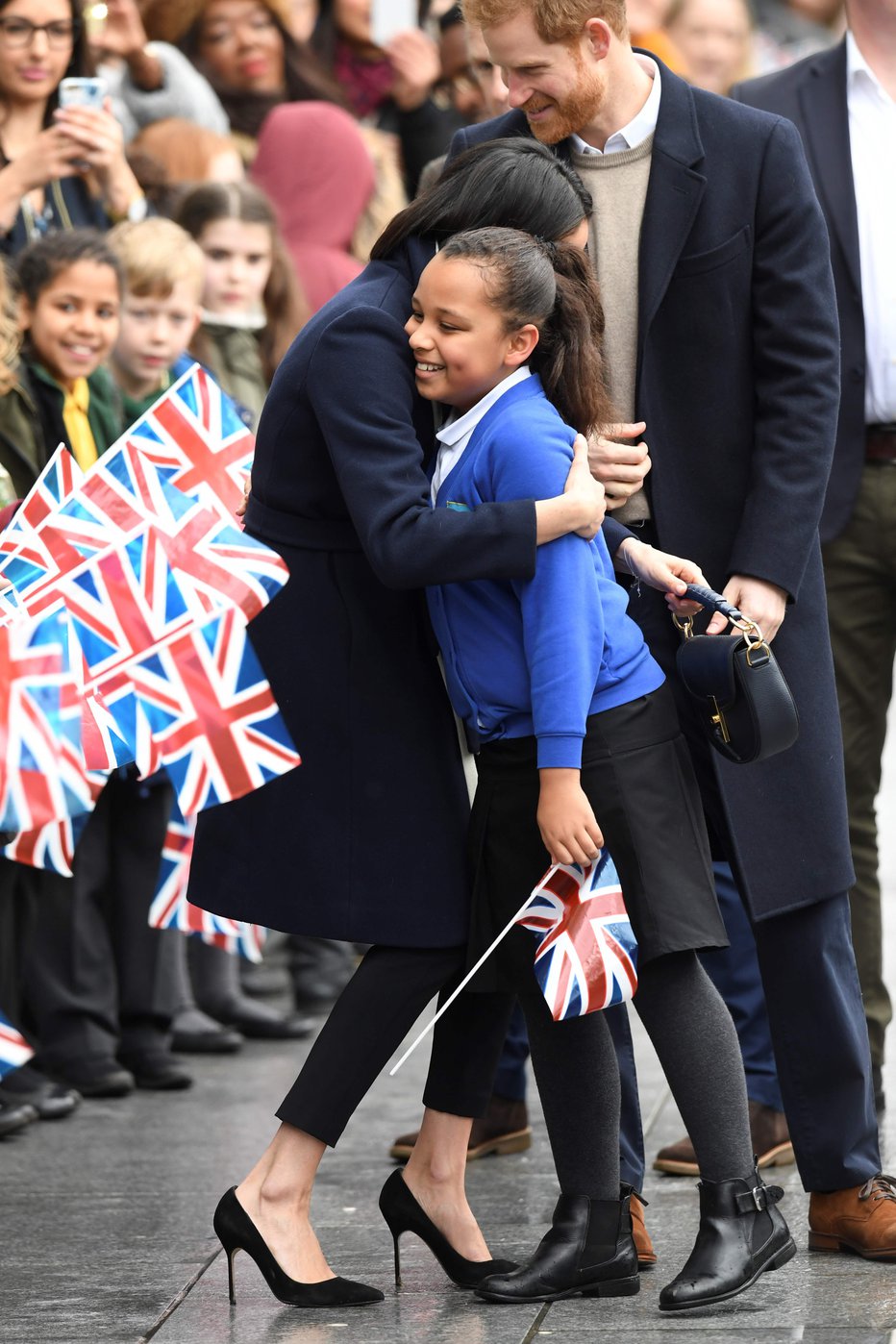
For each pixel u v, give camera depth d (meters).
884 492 16.55
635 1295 12.70
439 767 12.72
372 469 12.05
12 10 20.55
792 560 13.25
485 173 12.63
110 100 22.80
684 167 13.34
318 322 12.54
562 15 12.84
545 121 13.20
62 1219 14.92
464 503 12.29
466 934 12.64
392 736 12.60
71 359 18.61
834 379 13.50
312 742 12.61
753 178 13.45
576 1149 12.62
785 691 12.52
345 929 12.46
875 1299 12.57
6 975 17.83
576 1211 12.65
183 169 23.62
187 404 13.14
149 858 19.47
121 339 20.00
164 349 20.08
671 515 13.48
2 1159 16.77
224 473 13.09
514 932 12.44
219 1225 12.59
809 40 44.72
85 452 18.78
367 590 12.63
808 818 13.55
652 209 13.35
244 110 27.30
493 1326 12.11
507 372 12.40
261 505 12.80
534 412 12.27
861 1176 13.49
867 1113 13.63
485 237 12.17
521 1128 16.91
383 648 12.64
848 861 13.71
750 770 13.49
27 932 18.02
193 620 12.27
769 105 16.91
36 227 20.64
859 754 17.00
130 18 24.86
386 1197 13.08
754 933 13.79
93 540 12.55
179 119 24.20
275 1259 12.48
